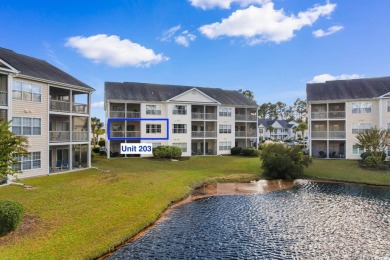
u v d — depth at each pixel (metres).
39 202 15.14
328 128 39.94
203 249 11.52
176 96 41.50
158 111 41.34
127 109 41.75
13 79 20.80
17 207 11.35
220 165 33.22
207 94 46.44
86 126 28.95
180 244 11.97
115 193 18.09
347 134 38.47
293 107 121.94
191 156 42.03
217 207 17.75
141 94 41.59
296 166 26.67
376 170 29.50
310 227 14.13
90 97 28.36
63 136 25.09
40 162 22.97
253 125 50.00
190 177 25.23
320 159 38.41
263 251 11.38
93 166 29.59
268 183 25.36
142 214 15.04
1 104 19.33
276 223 14.73
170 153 38.09
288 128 94.56
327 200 19.44
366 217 15.71
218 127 44.66
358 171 29.17
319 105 41.72
